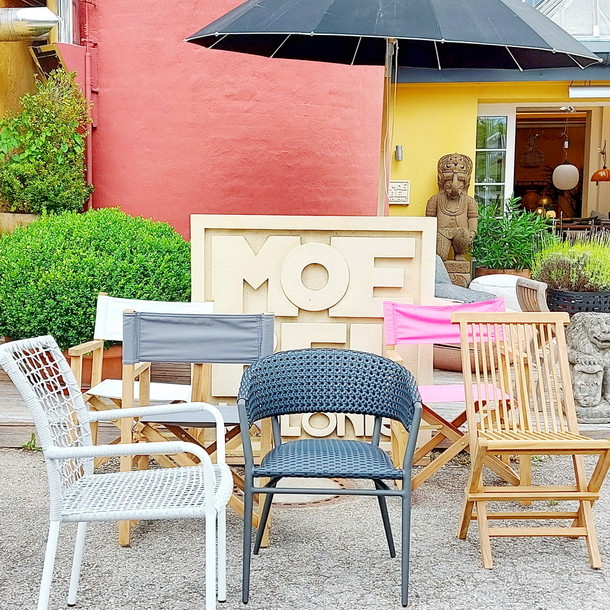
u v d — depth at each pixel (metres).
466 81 10.23
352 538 3.82
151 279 5.70
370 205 8.70
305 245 4.81
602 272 6.88
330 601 3.17
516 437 3.56
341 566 3.50
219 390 4.86
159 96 7.64
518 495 3.58
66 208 7.40
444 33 4.41
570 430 3.84
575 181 15.42
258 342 3.65
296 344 4.87
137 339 3.65
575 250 7.12
